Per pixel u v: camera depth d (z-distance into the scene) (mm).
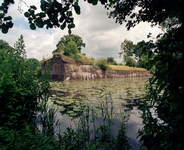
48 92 2850
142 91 6418
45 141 1293
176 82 563
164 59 746
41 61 15172
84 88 7441
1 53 2818
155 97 1261
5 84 1884
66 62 13180
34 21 1020
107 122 2551
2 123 1697
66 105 3764
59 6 924
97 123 2512
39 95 2742
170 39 802
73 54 14336
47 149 1234
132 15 1476
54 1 900
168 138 915
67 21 1061
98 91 6422
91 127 2338
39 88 2904
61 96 5121
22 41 2910
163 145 886
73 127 2309
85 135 1893
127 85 9117
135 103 4043
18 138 1090
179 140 746
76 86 8367
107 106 3652
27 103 2488
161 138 1000
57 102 4102
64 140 1755
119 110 3324
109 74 18234
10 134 1160
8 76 2158
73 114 2973
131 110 3318
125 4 1396
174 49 758
